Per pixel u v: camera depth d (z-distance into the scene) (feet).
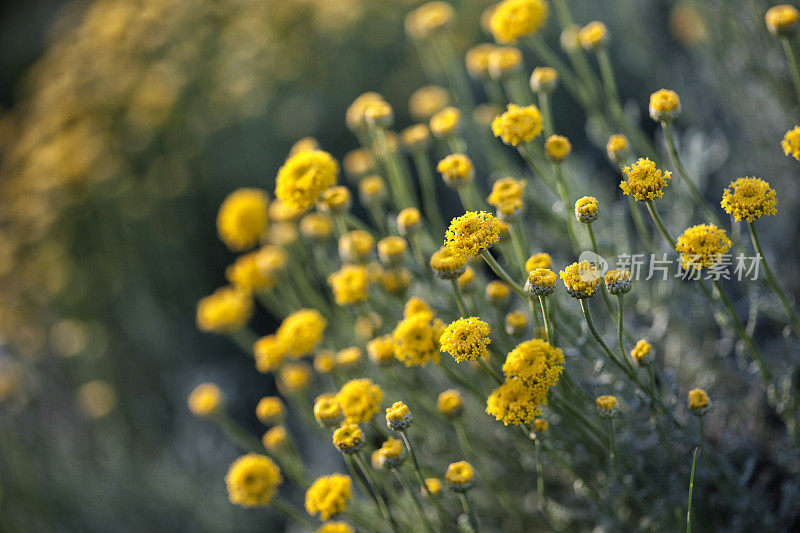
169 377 13.46
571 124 12.44
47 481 11.05
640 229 6.36
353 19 15.06
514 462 7.14
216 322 8.50
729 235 6.22
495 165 9.70
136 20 16.02
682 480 5.73
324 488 5.54
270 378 12.82
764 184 4.48
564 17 8.03
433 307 6.98
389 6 15.31
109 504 11.17
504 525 7.28
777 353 7.08
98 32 16.38
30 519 10.78
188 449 11.96
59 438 12.07
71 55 16.37
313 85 15.21
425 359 5.15
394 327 7.61
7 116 18.17
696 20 9.25
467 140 11.77
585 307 4.55
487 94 13.57
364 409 5.30
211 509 10.89
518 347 4.62
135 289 13.93
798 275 8.02
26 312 14.03
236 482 6.18
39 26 24.82
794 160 7.89
